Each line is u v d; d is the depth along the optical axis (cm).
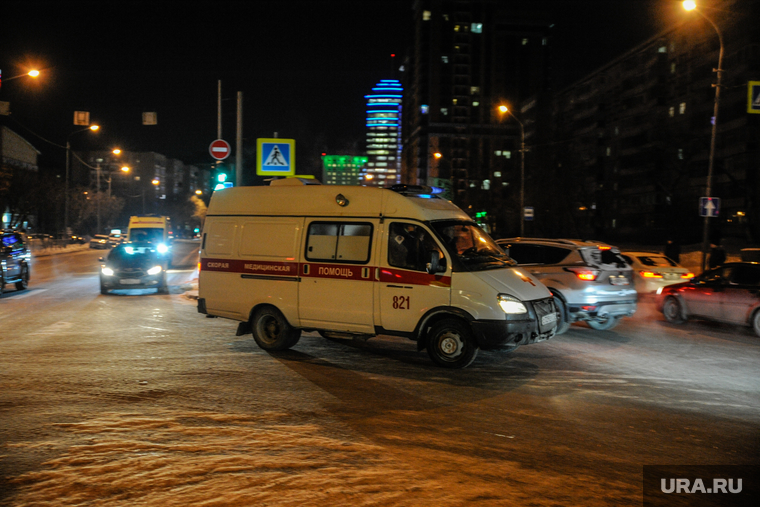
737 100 4688
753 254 1917
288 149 1769
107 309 1316
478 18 12250
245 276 862
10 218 6091
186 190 15650
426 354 834
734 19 4734
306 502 343
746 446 473
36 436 459
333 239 802
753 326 1038
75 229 7156
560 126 5350
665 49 5859
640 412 566
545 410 567
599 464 426
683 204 4478
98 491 355
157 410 539
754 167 4534
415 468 404
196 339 941
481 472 401
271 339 851
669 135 4306
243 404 564
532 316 721
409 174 13912
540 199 5166
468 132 12300
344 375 698
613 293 1008
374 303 770
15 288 1798
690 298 1155
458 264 729
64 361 763
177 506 335
